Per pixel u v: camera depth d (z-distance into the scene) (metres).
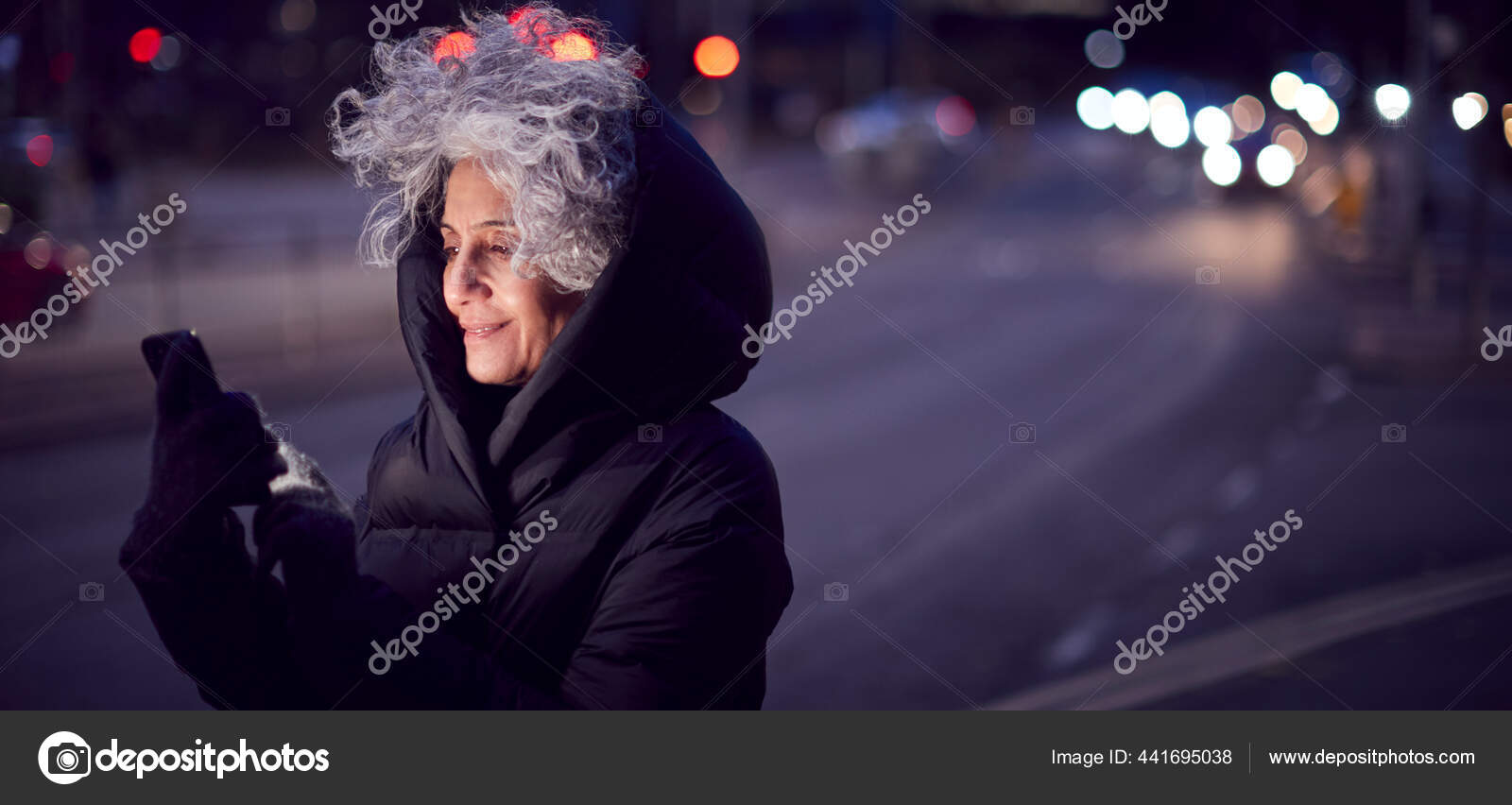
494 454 2.34
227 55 47.25
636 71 2.41
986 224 45.06
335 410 15.91
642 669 2.27
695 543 2.30
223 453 2.15
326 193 41.28
